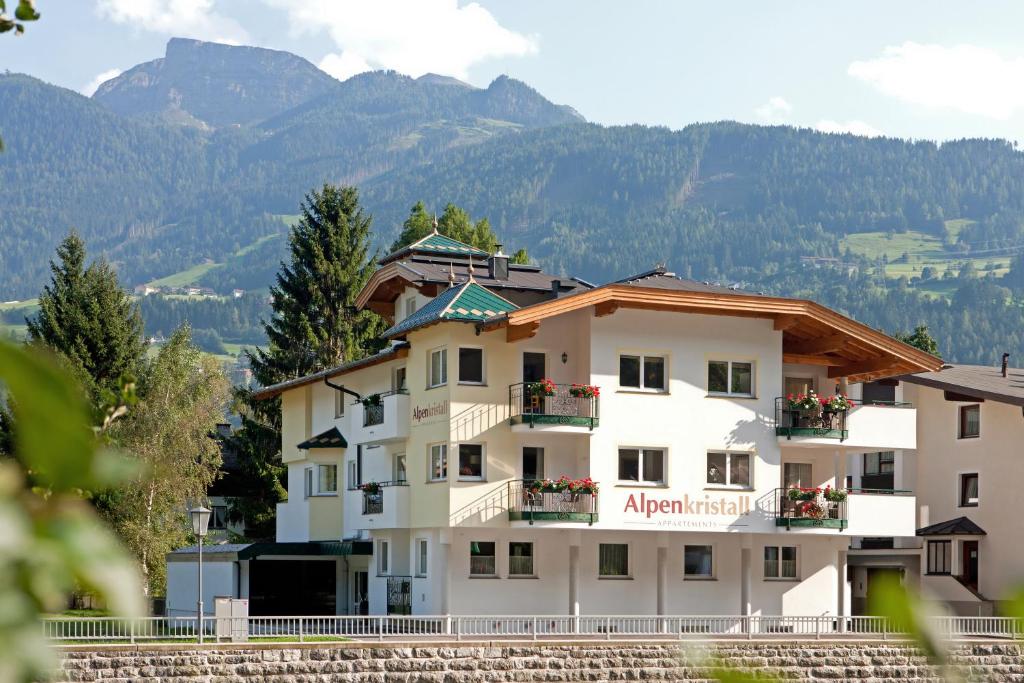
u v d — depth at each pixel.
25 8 3.63
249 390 78.19
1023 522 54.00
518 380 46.16
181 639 36.62
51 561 1.45
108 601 1.49
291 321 79.31
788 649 40.97
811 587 49.78
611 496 45.84
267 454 75.69
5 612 1.41
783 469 50.38
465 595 45.47
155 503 58.47
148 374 62.44
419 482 47.03
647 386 47.09
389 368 51.28
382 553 50.59
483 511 45.03
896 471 58.69
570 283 53.03
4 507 1.46
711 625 47.66
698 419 47.38
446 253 56.84
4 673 1.41
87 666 34.16
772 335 48.72
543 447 46.44
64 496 1.50
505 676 38.28
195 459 64.06
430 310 46.78
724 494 47.50
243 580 52.94
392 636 39.31
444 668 37.75
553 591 46.56
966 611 55.00
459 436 45.09
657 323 47.19
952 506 57.31
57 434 1.49
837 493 48.53
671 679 39.78
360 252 80.44
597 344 46.25
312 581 54.00
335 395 57.06
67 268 61.84
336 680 36.59
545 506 44.97
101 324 61.00
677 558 48.22
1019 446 54.50
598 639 40.03
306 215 80.88
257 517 74.69
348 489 54.66
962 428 57.44
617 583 47.19
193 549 55.56
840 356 50.97
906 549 58.00
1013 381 58.56
